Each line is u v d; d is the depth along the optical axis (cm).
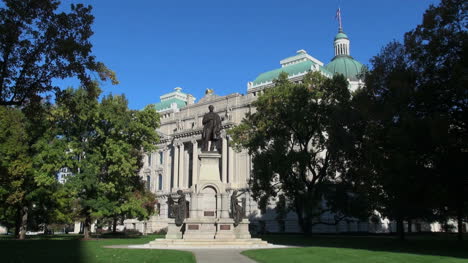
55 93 2772
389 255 2381
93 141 5038
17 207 5284
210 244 2998
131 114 5347
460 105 3275
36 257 2144
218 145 9825
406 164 3088
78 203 5131
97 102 4912
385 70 3772
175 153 10844
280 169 4816
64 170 5547
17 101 2673
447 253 2647
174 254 2297
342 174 5169
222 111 9975
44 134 4819
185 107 11169
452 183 3278
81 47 2603
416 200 3378
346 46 10256
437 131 2964
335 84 5147
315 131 5372
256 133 5375
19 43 2477
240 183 9144
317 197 5262
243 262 2016
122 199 5359
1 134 4719
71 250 2619
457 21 3384
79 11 2608
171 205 3309
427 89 3325
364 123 4275
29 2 2477
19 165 4638
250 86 9612
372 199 4203
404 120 3177
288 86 5247
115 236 6162
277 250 2606
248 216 8800
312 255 2339
